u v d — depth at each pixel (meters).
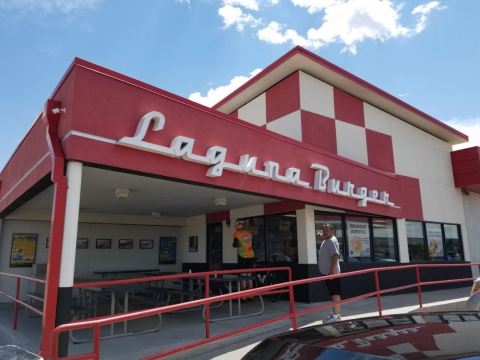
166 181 7.10
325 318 7.84
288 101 11.72
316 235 10.28
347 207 10.34
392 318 2.63
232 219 11.70
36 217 10.71
